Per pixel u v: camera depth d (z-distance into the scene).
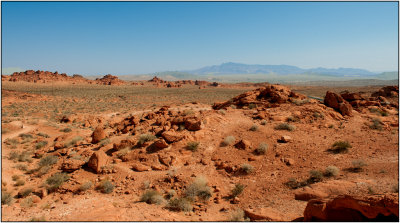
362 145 17.30
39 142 24.84
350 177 12.80
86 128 37.59
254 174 14.80
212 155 17.23
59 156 19.83
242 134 19.94
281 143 18.12
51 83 148.25
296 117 23.77
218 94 124.62
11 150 22.19
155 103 84.19
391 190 10.24
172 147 18.05
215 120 22.55
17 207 12.24
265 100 32.00
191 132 19.89
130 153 17.92
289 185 13.06
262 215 9.84
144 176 15.23
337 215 7.93
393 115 26.09
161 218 10.22
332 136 19.33
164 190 13.73
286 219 9.32
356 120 23.36
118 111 63.56
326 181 12.55
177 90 147.62
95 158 16.36
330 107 26.58
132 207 11.62
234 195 12.89
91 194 13.71
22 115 49.12
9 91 85.62
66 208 11.79
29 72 165.38
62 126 37.81
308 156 16.09
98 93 115.69
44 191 13.78
